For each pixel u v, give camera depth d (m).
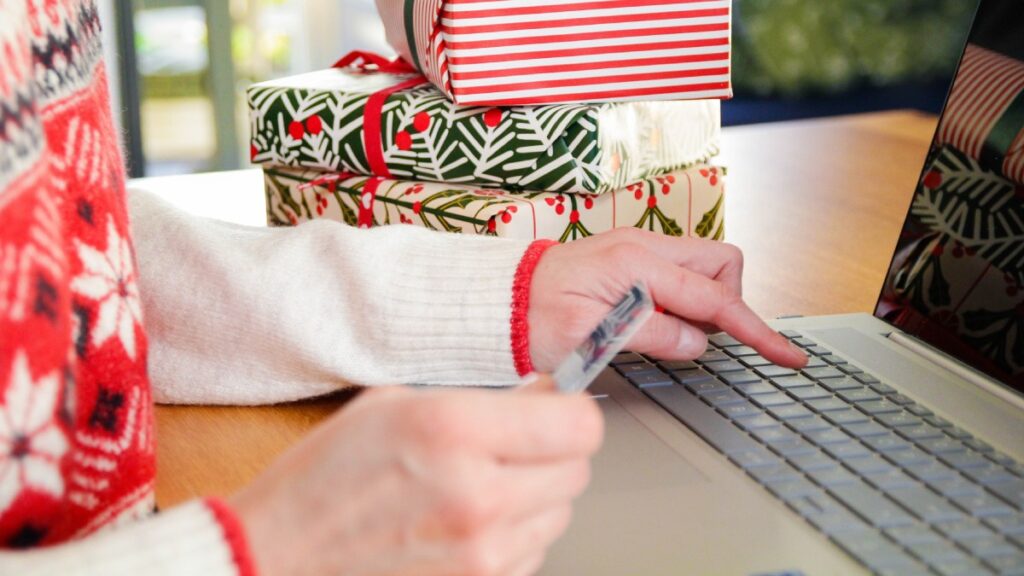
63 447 0.40
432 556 0.36
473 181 0.85
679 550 0.45
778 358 0.65
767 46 3.23
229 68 2.81
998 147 0.68
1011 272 0.64
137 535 0.36
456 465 0.35
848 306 0.84
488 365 0.64
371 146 0.88
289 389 0.67
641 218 0.88
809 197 1.17
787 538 0.45
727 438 0.55
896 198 1.16
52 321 0.40
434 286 0.65
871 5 3.23
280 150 0.95
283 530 0.37
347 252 0.67
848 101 3.29
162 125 2.76
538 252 0.66
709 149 0.97
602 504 0.49
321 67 2.97
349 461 0.36
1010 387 0.62
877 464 0.52
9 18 0.40
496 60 0.81
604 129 0.81
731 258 0.70
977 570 0.42
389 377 0.66
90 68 0.54
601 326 0.48
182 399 0.68
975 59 0.74
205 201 1.18
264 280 0.67
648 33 0.81
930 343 0.69
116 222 0.52
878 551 0.44
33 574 0.34
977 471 0.51
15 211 0.39
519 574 0.38
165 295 0.69
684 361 0.67
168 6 2.67
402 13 0.92
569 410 0.37
